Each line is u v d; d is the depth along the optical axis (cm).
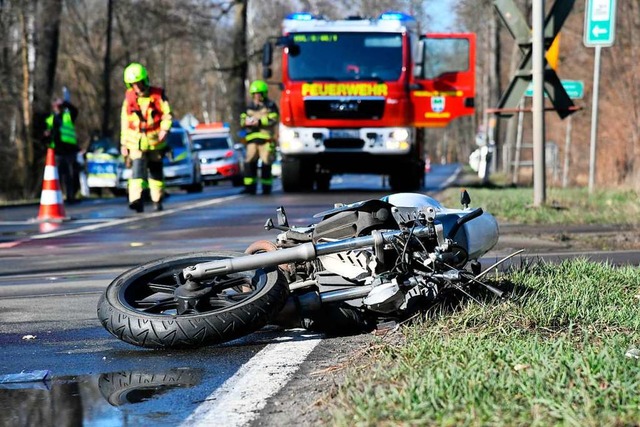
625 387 628
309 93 3269
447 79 3297
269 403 711
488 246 1111
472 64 3297
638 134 3578
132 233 2094
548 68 2319
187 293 901
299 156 3338
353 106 3262
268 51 3494
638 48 3588
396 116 3272
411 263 922
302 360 844
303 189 3672
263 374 798
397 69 3272
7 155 5031
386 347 802
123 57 6738
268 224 1016
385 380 700
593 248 1656
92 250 1791
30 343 959
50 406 720
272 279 916
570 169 5116
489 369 691
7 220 2630
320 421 641
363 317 938
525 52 2345
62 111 3753
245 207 2759
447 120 3284
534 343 755
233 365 838
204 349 904
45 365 858
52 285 1355
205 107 11644
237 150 5862
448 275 895
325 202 2911
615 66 3703
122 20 6850
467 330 848
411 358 760
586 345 771
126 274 972
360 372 746
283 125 3319
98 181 4681
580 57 4678
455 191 3244
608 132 4038
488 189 3394
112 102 7425
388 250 922
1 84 4881
